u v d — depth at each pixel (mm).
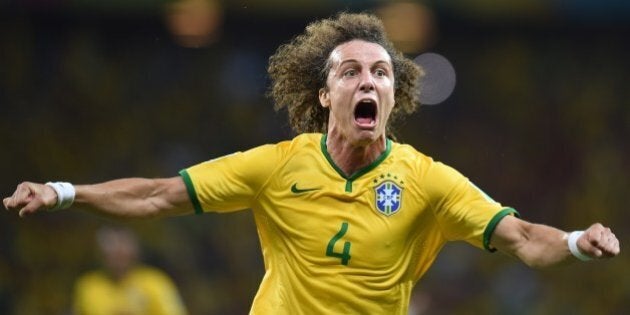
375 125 12164
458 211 12039
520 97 49094
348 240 11977
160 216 12125
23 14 45688
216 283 41500
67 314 39688
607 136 48438
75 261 41375
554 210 46812
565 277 42281
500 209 11891
